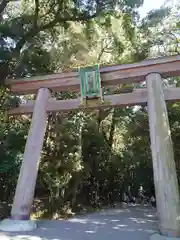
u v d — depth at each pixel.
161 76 7.71
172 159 6.61
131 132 15.62
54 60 10.51
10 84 8.95
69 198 12.55
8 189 9.83
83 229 7.85
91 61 12.31
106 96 8.20
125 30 10.13
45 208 10.48
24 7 9.92
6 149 9.24
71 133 11.53
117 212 13.84
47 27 9.27
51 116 11.35
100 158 15.73
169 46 12.94
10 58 8.53
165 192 6.22
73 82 8.45
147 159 16.27
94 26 10.53
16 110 9.11
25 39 8.91
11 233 6.49
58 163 11.09
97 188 16.52
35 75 9.28
